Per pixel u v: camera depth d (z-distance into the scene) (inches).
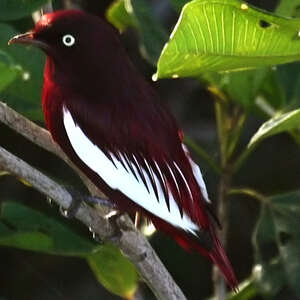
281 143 582.2
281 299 458.0
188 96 581.9
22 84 431.5
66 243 421.1
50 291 561.6
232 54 353.4
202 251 392.2
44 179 358.3
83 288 561.0
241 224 579.8
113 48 393.1
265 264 434.0
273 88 471.8
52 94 393.1
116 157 386.0
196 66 355.9
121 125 385.7
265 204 443.2
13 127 392.5
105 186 390.0
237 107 449.7
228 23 343.9
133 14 447.8
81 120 387.5
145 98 391.9
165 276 386.6
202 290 549.6
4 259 565.0
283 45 352.8
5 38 432.1
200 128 573.0
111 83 389.4
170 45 343.3
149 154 385.1
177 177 385.4
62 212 373.4
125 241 379.9
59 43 390.3
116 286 437.7
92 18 393.7
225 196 442.6
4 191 560.4
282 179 578.9
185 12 336.2
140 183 385.4
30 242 414.9
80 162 393.7
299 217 438.9
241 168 578.6
